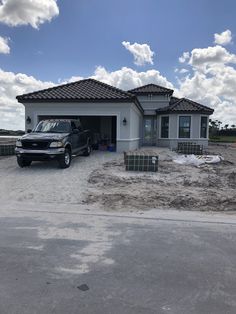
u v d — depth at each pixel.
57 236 5.60
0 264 4.45
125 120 18.50
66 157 13.18
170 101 27.94
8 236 5.59
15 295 3.63
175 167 13.97
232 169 13.63
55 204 7.91
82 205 7.86
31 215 6.94
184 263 4.53
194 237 5.64
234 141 41.12
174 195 8.82
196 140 25.14
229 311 3.35
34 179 10.80
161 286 3.87
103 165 14.05
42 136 12.79
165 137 25.98
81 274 4.16
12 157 16.77
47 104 18.67
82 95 18.56
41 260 4.59
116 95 18.33
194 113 24.86
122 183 10.34
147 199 8.41
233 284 3.94
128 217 6.89
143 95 27.06
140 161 12.66
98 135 22.09
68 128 14.20
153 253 4.88
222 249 5.09
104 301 3.52
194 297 3.63
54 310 3.34
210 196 8.79
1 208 7.50
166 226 6.29
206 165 14.71
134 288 3.81
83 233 5.78
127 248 5.07
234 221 6.73
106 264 4.47
